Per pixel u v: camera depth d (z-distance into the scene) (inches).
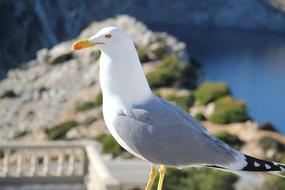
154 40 2385.6
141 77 330.6
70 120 1788.9
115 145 1380.4
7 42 3949.3
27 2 4106.8
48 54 2576.3
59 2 4500.5
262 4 6924.2
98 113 1797.5
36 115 1993.1
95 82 2196.1
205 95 1636.3
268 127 1441.9
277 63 4431.6
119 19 2711.6
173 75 1895.9
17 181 1005.2
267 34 6678.2
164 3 6958.7
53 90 2194.9
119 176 1211.9
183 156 332.8
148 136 329.1
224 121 1486.2
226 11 6953.7
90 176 979.9
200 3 7032.5
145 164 1288.1
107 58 327.3
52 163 1206.9
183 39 5841.5
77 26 4699.8
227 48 5162.4
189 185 908.6
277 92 3506.4
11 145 1011.9
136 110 329.4
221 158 332.5
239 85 3676.2
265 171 318.0
